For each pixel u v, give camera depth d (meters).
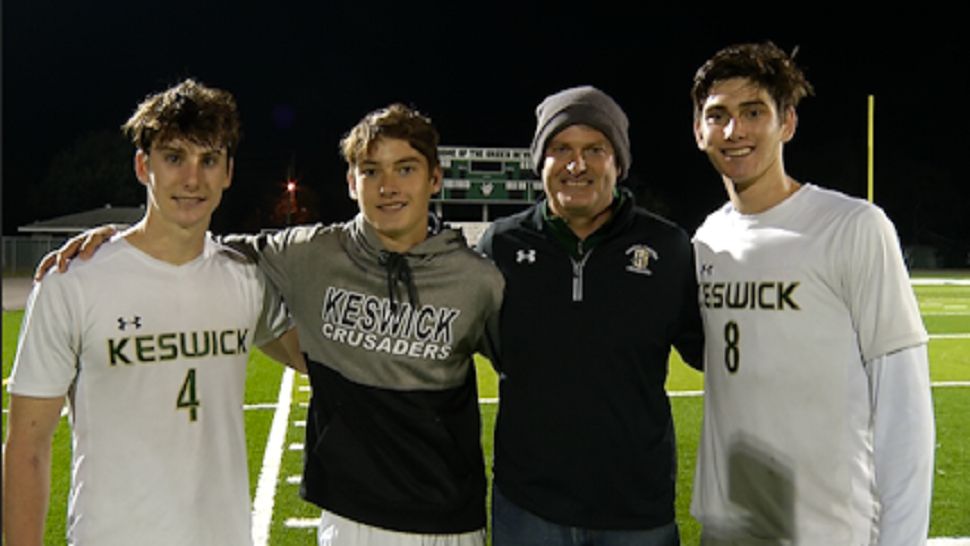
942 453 5.49
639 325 2.49
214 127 2.25
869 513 2.28
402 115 2.51
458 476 2.54
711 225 2.58
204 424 2.26
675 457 2.63
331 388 2.53
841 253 2.23
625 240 2.55
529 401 2.52
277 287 2.63
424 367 2.50
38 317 2.15
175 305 2.24
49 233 34.94
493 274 2.57
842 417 2.27
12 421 2.16
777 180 2.41
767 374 2.32
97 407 2.18
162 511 2.18
